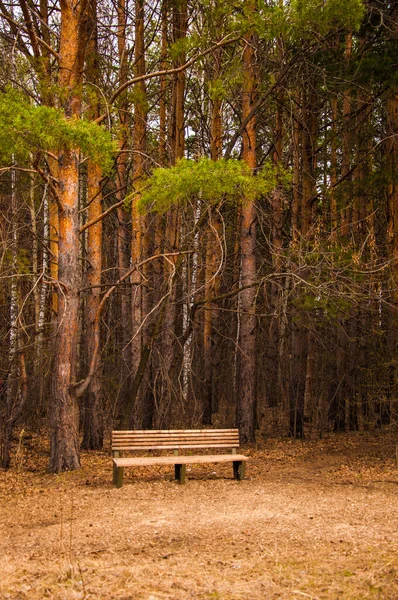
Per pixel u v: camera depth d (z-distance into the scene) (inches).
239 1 442.6
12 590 181.5
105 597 176.2
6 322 500.4
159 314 514.3
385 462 448.1
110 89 539.2
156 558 217.0
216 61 621.9
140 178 540.7
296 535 246.7
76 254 438.0
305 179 616.1
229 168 381.7
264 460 481.1
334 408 697.6
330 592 178.9
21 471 423.5
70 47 432.1
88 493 346.9
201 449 550.3
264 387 850.8
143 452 539.2
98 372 568.4
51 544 240.8
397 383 489.1
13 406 458.0
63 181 435.5
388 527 254.5
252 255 573.6
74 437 426.0
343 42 639.1
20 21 500.1
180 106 594.6
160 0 571.5
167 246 590.6
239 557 216.4
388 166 514.9
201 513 292.0
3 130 340.2
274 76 583.8
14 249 493.7
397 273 497.0
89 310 557.0
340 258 464.8
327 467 440.8
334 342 638.5
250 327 575.2
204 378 769.6
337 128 693.3
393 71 489.1
